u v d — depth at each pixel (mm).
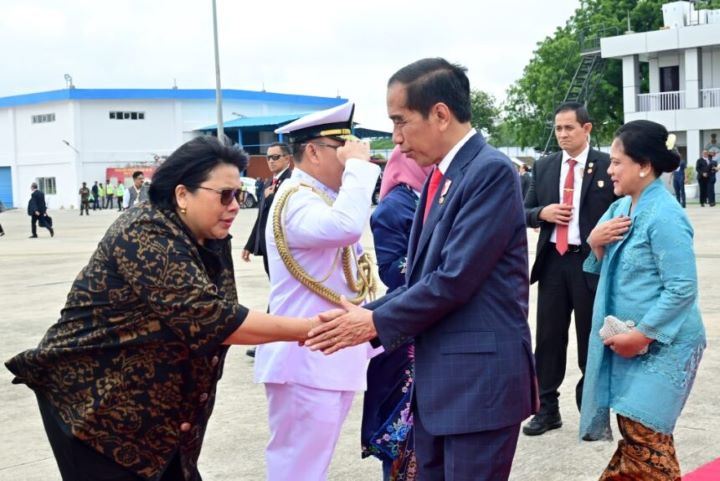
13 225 29109
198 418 2658
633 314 3377
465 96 2824
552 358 4965
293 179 3562
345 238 3330
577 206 4820
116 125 43938
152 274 2445
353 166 3389
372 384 3863
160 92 44062
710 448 4582
